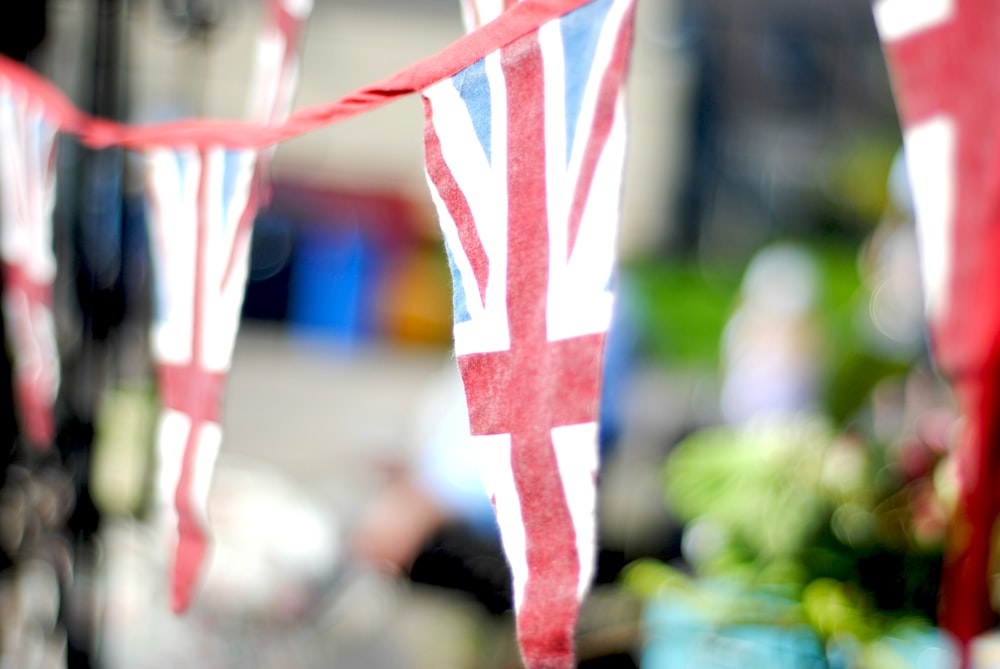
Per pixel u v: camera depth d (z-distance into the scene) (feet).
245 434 36.11
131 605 11.53
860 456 9.78
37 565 10.32
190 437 6.45
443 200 4.54
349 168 45.16
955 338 4.68
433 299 46.16
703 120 46.34
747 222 46.16
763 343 22.36
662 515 15.60
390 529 16.05
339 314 45.85
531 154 4.32
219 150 6.05
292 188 44.91
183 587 6.57
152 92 17.88
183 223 6.41
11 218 8.70
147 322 11.41
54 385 8.42
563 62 4.25
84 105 9.57
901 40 4.49
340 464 29.99
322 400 40.81
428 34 43.01
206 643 11.89
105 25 9.23
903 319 14.38
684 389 27.94
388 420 38.63
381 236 45.47
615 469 18.56
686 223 46.47
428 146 4.56
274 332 45.75
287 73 6.76
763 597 9.59
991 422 4.88
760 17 45.88
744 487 9.93
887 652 9.07
